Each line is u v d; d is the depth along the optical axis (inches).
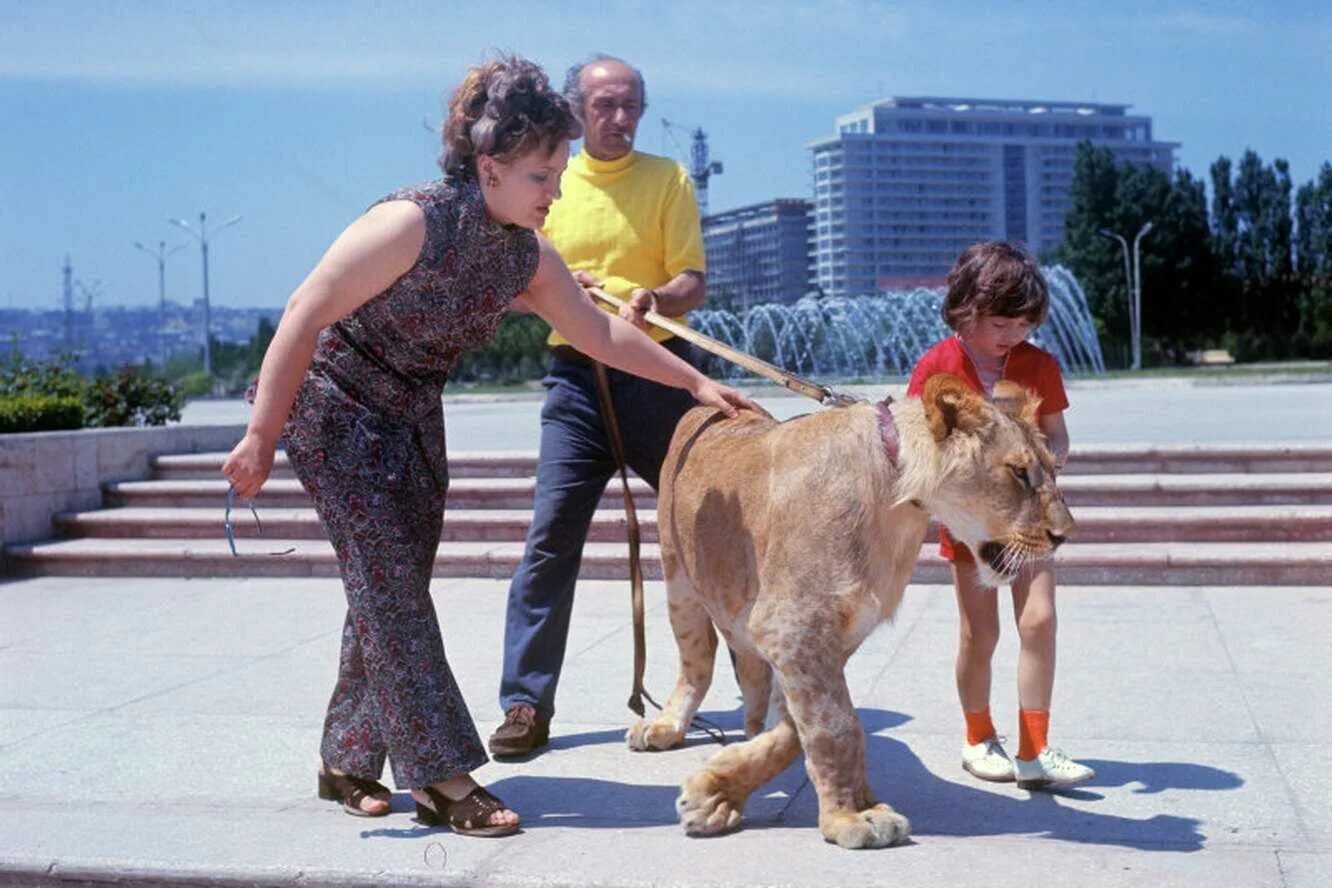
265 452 164.6
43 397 475.8
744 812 179.6
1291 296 2992.1
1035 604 183.9
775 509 165.9
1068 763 184.9
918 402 165.3
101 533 408.2
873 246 4330.7
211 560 382.0
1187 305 2955.2
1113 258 2923.2
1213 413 697.0
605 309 213.3
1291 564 321.1
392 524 171.9
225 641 299.4
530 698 210.4
